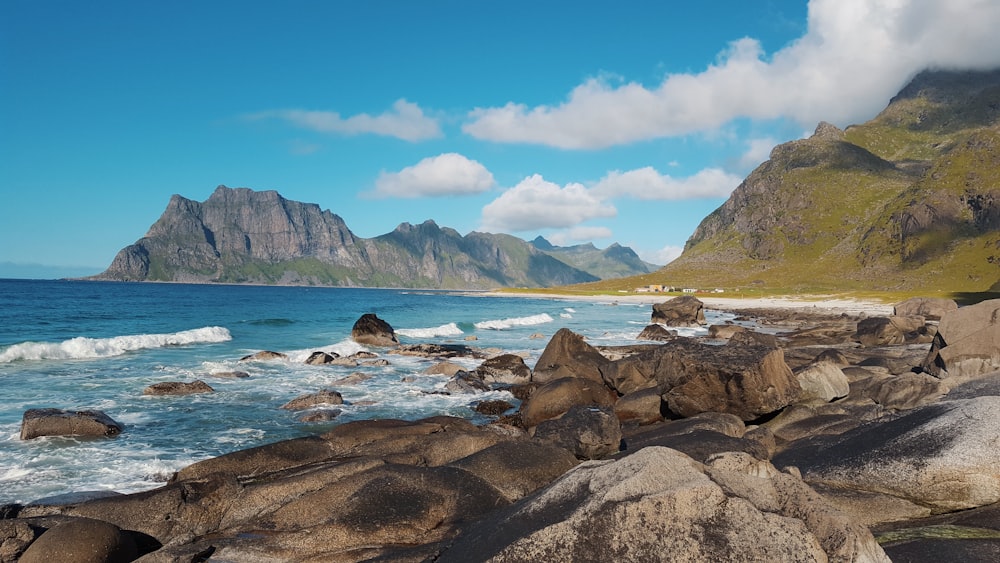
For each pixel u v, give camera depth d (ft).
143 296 468.34
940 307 196.65
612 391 85.87
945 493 35.29
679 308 250.78
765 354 67.21
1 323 193.26
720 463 31.53
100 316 235.20
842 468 40.52
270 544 34.83
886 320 142.92
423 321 252.42
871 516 35.55
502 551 25.09
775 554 23.38
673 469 26.71
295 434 66.44
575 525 24.90
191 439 63.26
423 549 31.17
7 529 34.14
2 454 56.13
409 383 99.04
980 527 31.76
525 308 393.09
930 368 77.00
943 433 38.24
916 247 640.58
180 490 41.14
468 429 62.13
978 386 57.06
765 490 27.96
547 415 71.82
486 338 182.91
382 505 37.35
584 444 53.16
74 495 46.34
